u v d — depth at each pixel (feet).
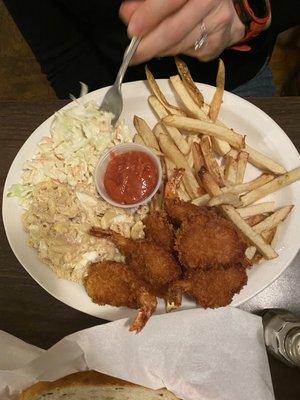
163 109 1.01
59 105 1.05
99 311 0.89
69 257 0.93
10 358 0.83
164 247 0.92
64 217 0.97
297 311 0.90
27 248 0.96
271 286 0.92
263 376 0.81
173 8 0.82
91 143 1.00
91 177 1.00
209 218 0.88
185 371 0.81
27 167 1.00
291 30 1.59
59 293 0.91
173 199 0.91
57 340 0.92
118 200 0.98
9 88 1.76
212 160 0.96
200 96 0.98
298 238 0.89
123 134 1.02
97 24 1.14
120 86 1.00
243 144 0.95
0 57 1.79
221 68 0.95
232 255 0.85
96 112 1.01
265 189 0.94
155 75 1.18
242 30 1.02
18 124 1.05
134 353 0.81
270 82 1.26
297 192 0.93
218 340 0.83
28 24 1.20
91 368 0.80
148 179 0.98
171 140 1.00
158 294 0.90
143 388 0.83
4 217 0.97
